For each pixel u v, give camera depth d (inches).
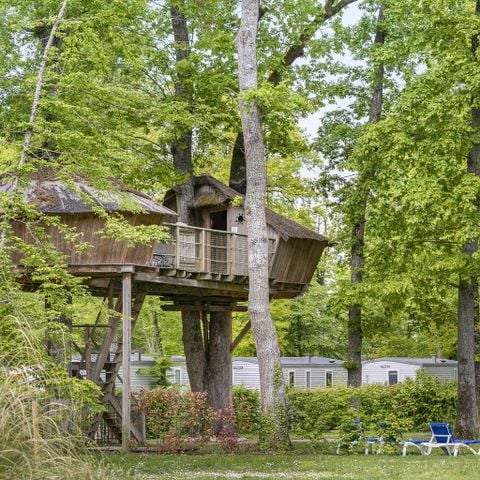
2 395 364.8
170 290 1003.3
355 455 770.2
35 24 618.5
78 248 553.0
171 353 1724.9
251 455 780.0
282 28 1141.7
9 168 534.3
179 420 813.9
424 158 848.3
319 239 1120.2
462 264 846.5
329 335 2055.9
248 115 896.9
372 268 967.6
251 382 1708.9
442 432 778.2
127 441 808.9
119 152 605.0
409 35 1026.7
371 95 1175.0
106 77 930.7
